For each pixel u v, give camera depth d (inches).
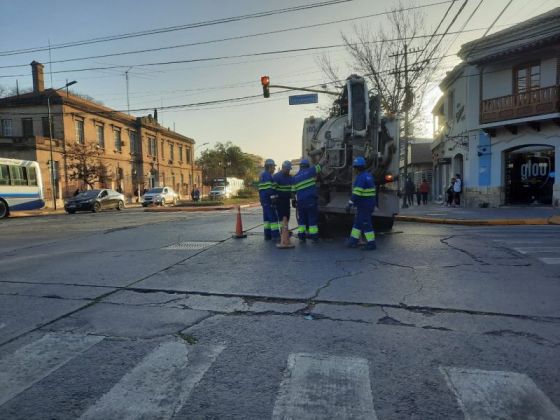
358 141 394.9
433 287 209.5
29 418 103.3
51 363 132.9
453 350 136.9
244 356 134.8
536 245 333.4
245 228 486.9
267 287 214.1
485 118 786.8
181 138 2262.6
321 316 170.4
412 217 564.7
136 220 685.3
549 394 109.5
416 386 114.3
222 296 201.0
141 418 102.0
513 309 175.9
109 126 1605.6
